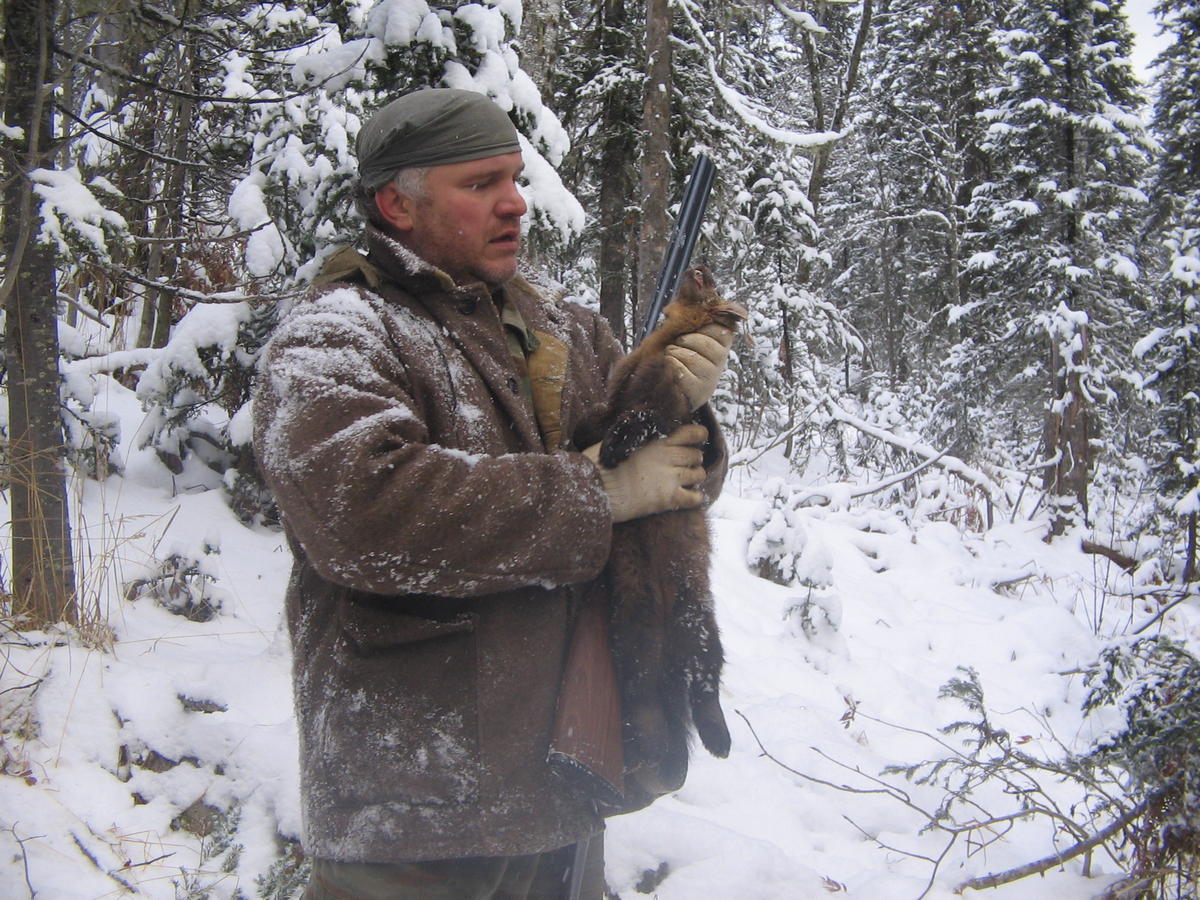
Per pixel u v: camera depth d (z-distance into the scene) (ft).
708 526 6.40
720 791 12.51
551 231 17.95
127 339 28.43
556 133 18.38
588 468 5.59
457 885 5.72
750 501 27.89
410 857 5.53
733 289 42.29
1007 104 56.13
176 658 13.46
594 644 5.83
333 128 17.17
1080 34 53.67
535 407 6.31
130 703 11.84
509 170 6.11
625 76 38.17
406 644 5.66
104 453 18.20
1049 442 49.88
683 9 33.58
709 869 10.34
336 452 5.11
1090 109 53.88
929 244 84.53
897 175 83.51
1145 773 9.71
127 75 13.91
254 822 10.68
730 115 39.29
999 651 20.39
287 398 5.41
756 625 19.57
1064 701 17.80
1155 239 56.18
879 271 91.71
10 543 15.15
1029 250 53.93
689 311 6.11
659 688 5.88
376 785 5.56
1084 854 11.16
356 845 5.59
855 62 47.96
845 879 10.91
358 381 5.40
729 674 16.81
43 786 10.63
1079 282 51.21
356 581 5.21
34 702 11.60
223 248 25.50
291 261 18.34
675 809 12.07
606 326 7.39
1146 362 43.01
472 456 5.37
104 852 9.97
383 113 6.08
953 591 24.80
